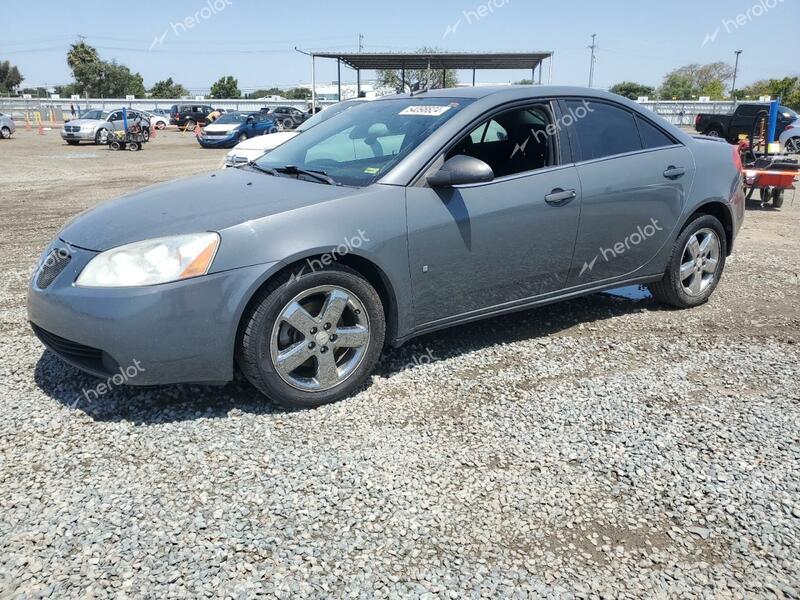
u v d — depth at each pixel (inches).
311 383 128.8
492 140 155.4
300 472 107.4
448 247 139.8
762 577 85.8
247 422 123.6
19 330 170.7
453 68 848.3
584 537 93.4
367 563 87.3
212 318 117.0
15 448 113.1
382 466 109.6
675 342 167.6
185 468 108.0
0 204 401.1
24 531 91.6
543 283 159.5
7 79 4023.1
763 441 118.6
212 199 134.6
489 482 105.7
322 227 124.3
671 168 176.9
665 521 96.9
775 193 404.5
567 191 155.8
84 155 854.5
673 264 185.3
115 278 116.3
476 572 86.1
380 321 135.0
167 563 86.2
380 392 137.4
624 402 133.6
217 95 3075.8
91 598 79.9
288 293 122.0
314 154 158.6
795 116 863.1
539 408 130.8
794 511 98.8
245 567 85.8
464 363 152.6
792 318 187.0
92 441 115.9
